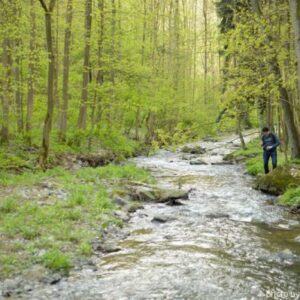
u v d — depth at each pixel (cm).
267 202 1328
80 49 2441
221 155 2873
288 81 1384
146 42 3067
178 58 3828
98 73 2441
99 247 841
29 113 2088
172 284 668
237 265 755
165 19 3978
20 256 748
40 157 1661
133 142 3164
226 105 1448
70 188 1322
